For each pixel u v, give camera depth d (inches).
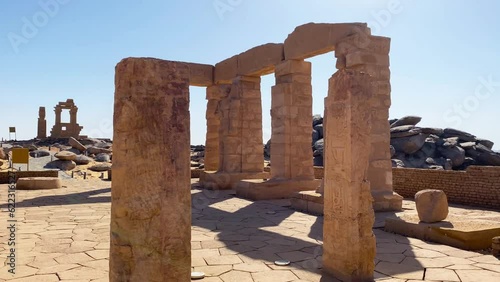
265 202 472.7
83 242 258.1
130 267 139.9
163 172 144.0
